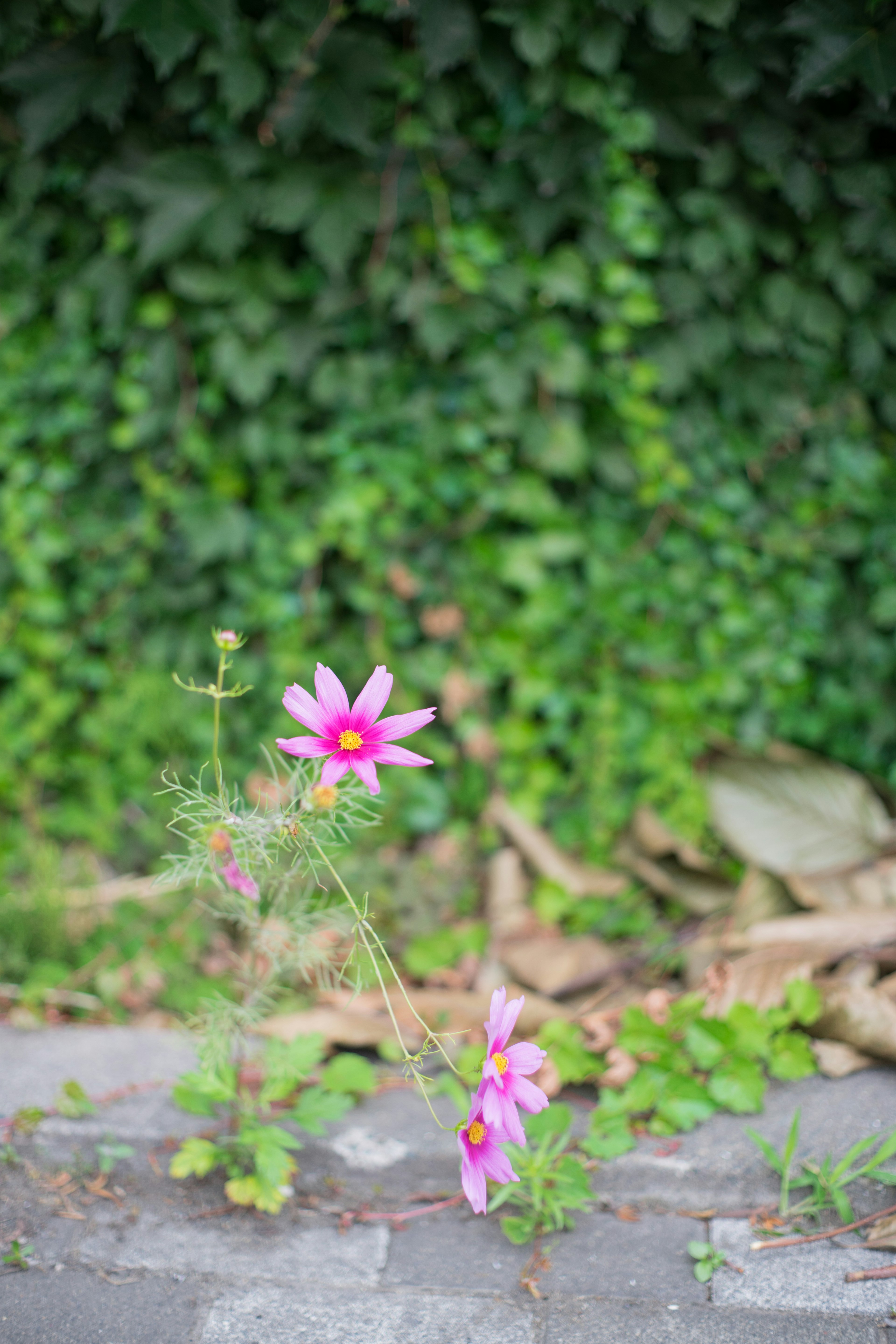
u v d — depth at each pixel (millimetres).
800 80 2514
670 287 2842
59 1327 1653
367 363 2848
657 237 2801
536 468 2949
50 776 3129
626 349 2938
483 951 2729
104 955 2658
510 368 2816
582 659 3068
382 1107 2107
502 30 2619
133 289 2803
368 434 2920
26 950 2607
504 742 3084
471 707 3076
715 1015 2182
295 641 2986
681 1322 1653
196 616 3008
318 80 2586
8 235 2838
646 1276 1753
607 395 2930
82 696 3141
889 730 3104
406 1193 1957
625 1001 2471
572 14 2568
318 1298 1722
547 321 2842
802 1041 2109
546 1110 1978
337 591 3023
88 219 2844
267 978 1952
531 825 3045
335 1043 2287
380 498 2920
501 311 2824
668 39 2555
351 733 1619
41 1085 2139
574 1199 1823
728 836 2744
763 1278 1730
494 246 2783
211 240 2676
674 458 2979
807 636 3080
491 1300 1715
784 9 2594
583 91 2656
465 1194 1702
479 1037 2283
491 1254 1816
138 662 3053
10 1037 2312
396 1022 1612
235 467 2926
